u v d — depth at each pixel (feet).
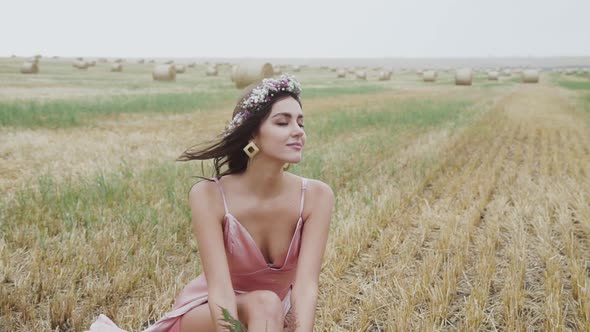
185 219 19.47
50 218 19.27
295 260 8.50
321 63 612.70
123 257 16.25
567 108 72.54
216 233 8.16
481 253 17.76
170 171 26.84
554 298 14.17
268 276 8.41
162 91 85.61
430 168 31.01
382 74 169.07
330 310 13.33
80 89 85.25
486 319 13.42
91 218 19.44
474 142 42.50
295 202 8.32
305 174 26.35
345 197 23.53
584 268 16.58
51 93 74.69
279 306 7.59
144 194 22.45
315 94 92.79
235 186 8.28
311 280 8.23
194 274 15.55
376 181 27.07
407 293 14.17
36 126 43.50
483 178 29.19
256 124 7.83
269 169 8.07
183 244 18.03
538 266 17.04
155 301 13.56
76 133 40.91
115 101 62.18
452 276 15.34
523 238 18.58
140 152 33.47
